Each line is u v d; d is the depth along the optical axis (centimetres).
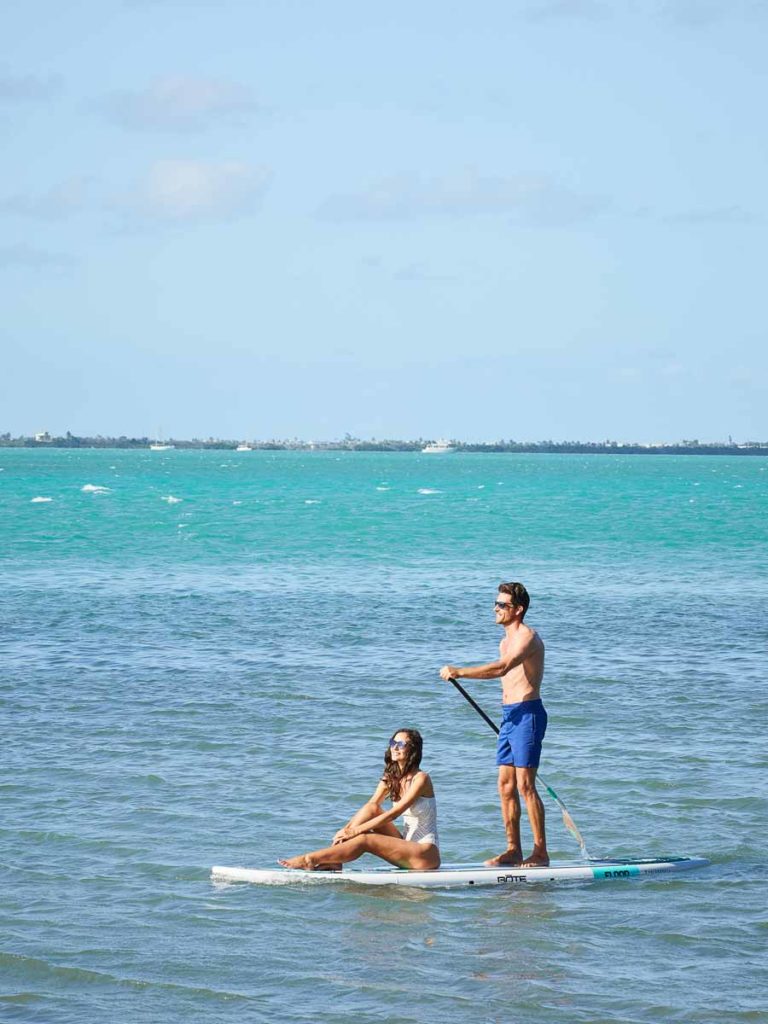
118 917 2855
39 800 3762
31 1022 2331
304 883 3136
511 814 3331
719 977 2562
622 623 7938
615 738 4666
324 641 7075
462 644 7019
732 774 4141
